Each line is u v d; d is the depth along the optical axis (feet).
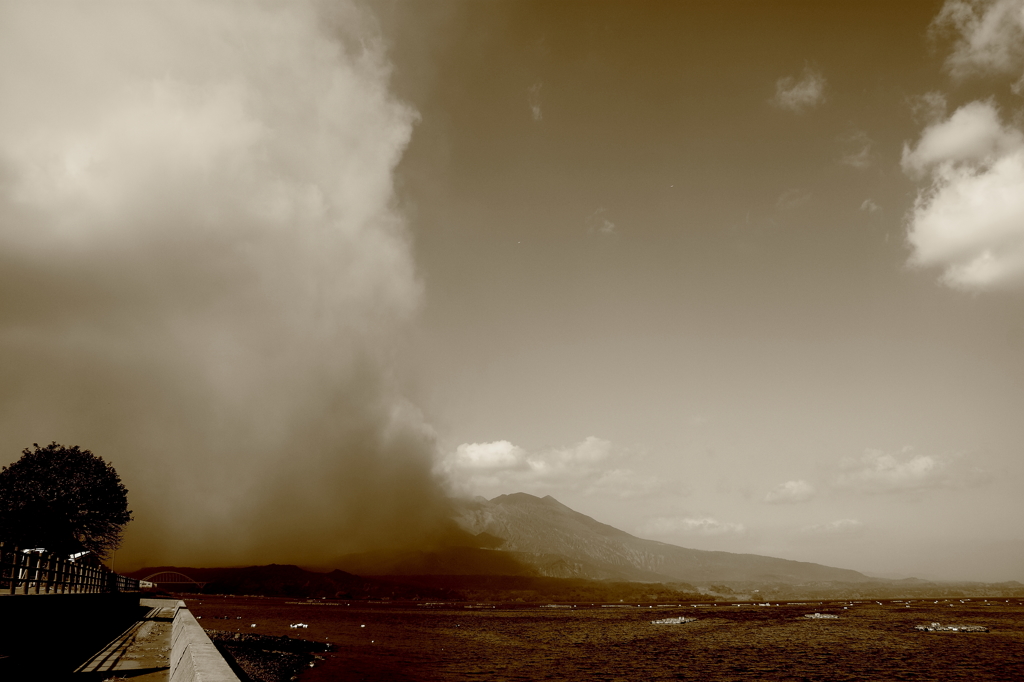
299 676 173.06
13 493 231.91
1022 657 237.04
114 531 257.75
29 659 77.66
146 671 81.61
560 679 188.14
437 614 650.02
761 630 370.53
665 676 194.90
